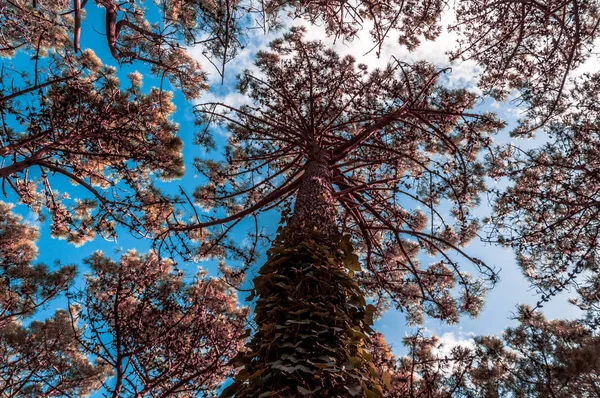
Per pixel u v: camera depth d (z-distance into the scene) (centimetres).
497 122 617
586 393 484
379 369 436
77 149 575
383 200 621
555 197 563
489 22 579
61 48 595
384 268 688
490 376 515
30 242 702
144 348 468
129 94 616
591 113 585
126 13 486
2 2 514
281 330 252
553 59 561
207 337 514
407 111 524
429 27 600
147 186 658
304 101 632
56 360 623
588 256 552
